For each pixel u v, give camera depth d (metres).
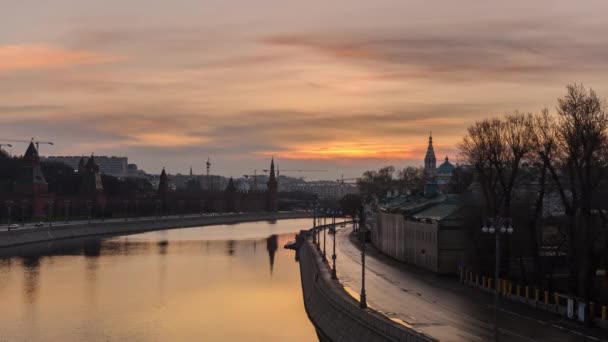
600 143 100.00
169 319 120.94
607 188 106.94
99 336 108.69
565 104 102.38
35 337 108.06
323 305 107.38
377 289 116.25
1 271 181.75
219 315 124.25
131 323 117.88
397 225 172.75
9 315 124.50
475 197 145.38
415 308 96.62
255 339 105.38
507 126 134.00
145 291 151.50
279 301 138.88
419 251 151.88
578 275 101.12
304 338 105.25
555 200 162.38
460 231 137.12
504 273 120.12
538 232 135.12
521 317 89.50
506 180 140.38
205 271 186.62
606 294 102.06
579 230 106.12
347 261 166.75
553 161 119.19
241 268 193.75
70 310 129.25
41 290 151.75
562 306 91.88
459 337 76.69
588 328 82.25
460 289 116.62
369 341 77.81
